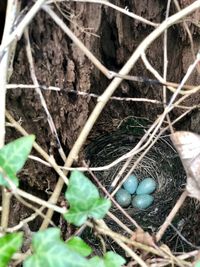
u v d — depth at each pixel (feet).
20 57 0.70
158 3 0.82
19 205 0.80
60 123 0.83
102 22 0.83
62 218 0.82
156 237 0.61
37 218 0.82
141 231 0.60
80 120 0.84
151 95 0.97
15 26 0.58
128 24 0.86
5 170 0.49
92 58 0.61
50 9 0.60
